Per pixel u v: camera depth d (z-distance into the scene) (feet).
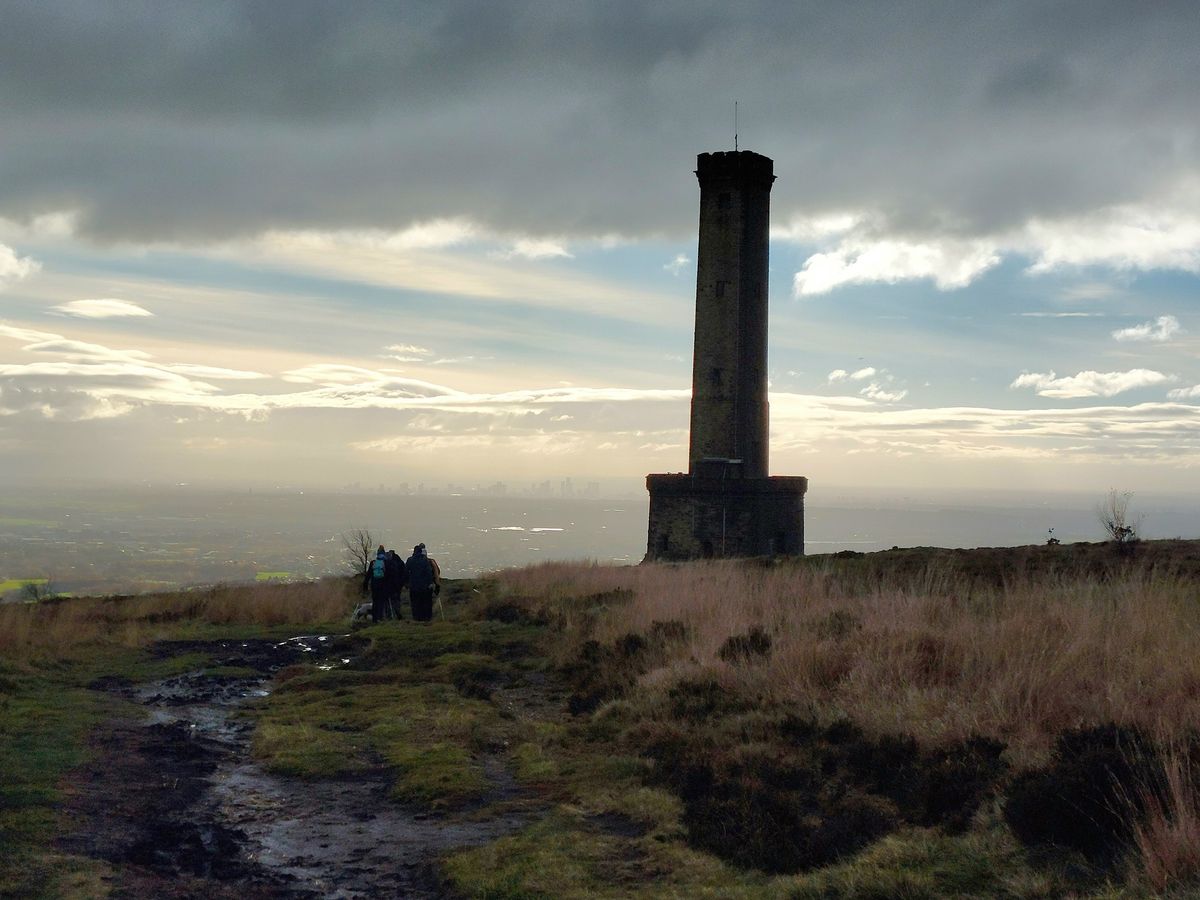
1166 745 26.37
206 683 53.01
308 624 79.97
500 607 77.97
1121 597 45.34
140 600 93.86
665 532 206.90
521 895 23.58
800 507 212.84
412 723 41.96
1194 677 32.53
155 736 40.19
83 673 55.42
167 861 25.99
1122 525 90.68
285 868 26.09
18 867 24.30
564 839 27.50
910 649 41.55
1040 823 23.56
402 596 98.43
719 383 206.18
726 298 206.08
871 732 34.22
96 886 23.41
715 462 204.33
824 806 28.50
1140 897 19.85
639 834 28.14
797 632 47.91
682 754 34.37
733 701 40.32
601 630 60.39
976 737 30.55
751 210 207.51
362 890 24.62
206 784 33.73
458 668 54.70
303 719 43.19
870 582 70.49
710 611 57.77
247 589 97.14
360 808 31.35
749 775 31.27
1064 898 20.59
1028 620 42.06
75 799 30.63
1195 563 73.67
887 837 25.82
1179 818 21.54
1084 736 27.66
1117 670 34.94
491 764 36.45
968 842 24.36
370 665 58.13
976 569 78.64
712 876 24.63
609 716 41.91
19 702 45.24
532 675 53.88
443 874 25.31
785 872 24.76
